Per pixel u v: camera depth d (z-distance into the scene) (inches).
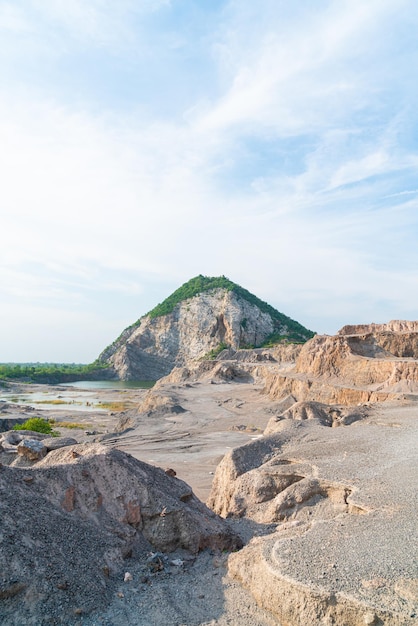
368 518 510.3
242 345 7701.8
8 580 398.6
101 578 463.2
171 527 565.6
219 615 419.5
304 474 709.3
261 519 672.4
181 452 1622.8
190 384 3732.8
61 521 501.7
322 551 438.0
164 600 446.9
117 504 566.3
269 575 415.8
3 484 500.4
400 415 1194.6
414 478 624.7
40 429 1989.4
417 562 401.7
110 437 2010.3
